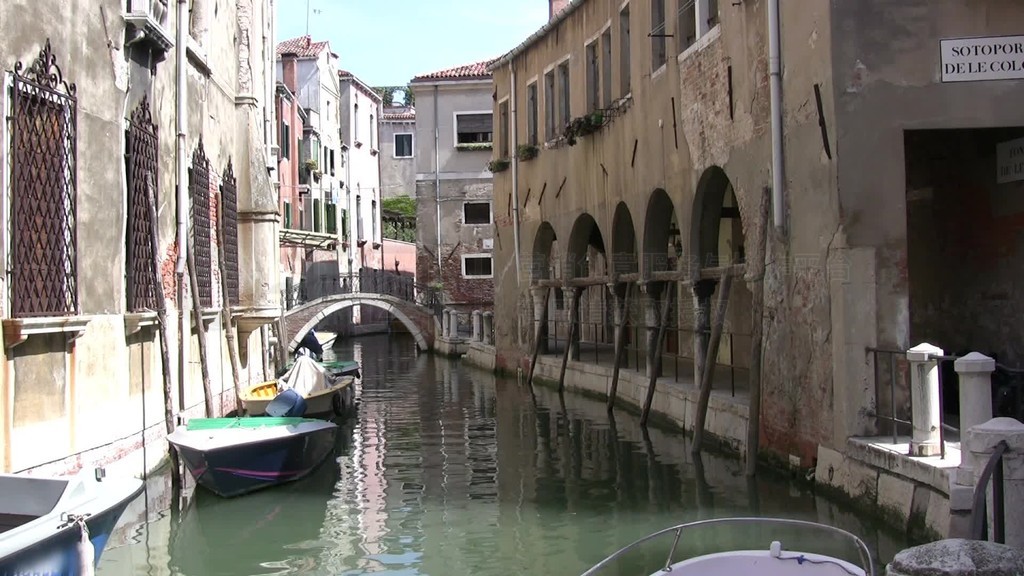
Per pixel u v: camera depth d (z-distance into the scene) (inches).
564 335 1040.8
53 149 329.4
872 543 305.3
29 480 243.0
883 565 283.1
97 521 231.1
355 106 1695.4
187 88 504.4
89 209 357.7
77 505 231.6
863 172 351.6
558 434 565.3
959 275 430.6
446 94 1320.1
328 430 461.4
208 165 561.0
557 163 778.2
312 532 354.9
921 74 350.9
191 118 518.3
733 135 457.4
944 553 142.1
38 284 316.5
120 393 388.5
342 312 1640.0
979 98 349.4
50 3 326.6
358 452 522.6
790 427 404.5
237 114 659.4
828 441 367.2
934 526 285.0
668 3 542.9
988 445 225.1
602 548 327.3
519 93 877.8
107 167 375.9
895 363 348.5
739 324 664.4
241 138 660.7
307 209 1401.3
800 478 392.8
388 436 578.9
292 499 408.2
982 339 418.0
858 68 352.2
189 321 510.3
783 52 400.5
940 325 440.1
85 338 351.9
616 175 639.8
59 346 330.3
